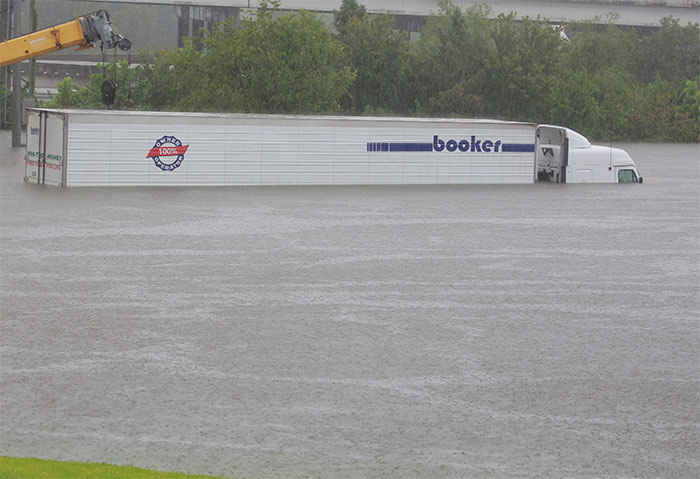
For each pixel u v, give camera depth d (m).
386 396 15.27
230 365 16.75
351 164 46.81
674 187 52.66
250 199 40.16
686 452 13.20
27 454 12.52
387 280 24.55
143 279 23.88
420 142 48.00
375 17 100.88
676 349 18.61
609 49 120.81
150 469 12.09
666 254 29.89
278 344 18.20
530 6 125.06
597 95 109.06
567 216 38.22
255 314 20.56
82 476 10.57
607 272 26.58
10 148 62.22
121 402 14.69
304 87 81.62
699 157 85.19
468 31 106.38
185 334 18.80
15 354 17.20
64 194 40.06
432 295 22.92
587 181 52.88
